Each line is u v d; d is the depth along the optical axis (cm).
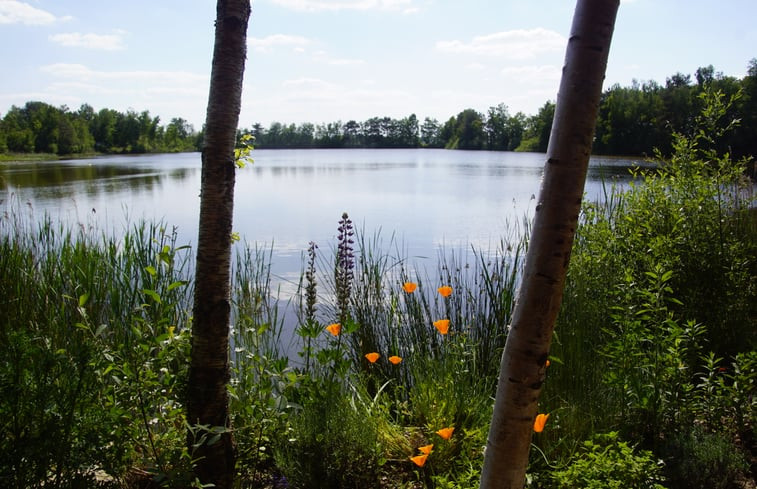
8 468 180
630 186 460
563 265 131
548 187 130
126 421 227
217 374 214
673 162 449
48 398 191
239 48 206
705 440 253
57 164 4412
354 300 418
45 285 426
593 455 222
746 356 302
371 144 12106
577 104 127
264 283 607
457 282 447
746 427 284
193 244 898
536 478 236
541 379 135
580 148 127
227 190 209
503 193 1908
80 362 204
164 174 2983
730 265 396
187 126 11238
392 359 299
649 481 215
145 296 390
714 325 373
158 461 210
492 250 872
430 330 399
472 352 325
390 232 1105
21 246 500
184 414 238
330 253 884
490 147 10288
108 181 2408
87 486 200
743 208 462
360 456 241
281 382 251
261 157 6831
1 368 191
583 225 418
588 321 326
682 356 290
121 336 347
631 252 383
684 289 386
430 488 251
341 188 2170
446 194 1884
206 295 210
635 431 271
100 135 8888
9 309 387
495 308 393
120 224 1091
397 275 633
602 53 126
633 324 288
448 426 271
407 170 3512
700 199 411
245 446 253
